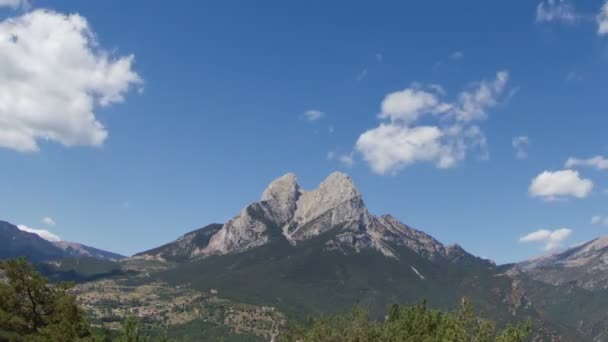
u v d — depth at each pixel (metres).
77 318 79.25
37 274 78.12
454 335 77.31
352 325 98.00
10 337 72.06
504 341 75.25
